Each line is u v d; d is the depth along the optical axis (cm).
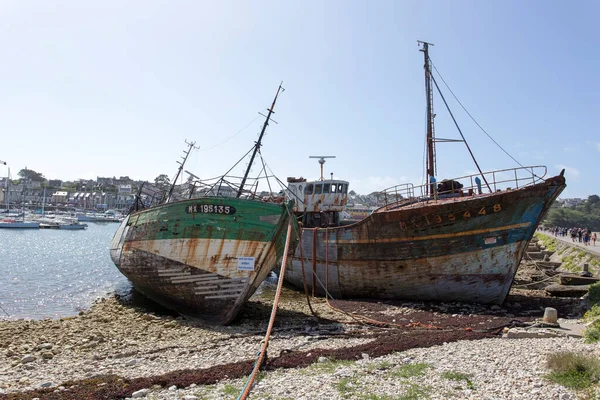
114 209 16788
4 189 16488
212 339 1259
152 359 1045
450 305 1606
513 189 1528
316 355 970
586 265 2273
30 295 2359
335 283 1992
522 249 1517
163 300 1759
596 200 15700
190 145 2588
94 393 767
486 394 699
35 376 926
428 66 2277
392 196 2102
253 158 1944
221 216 1522
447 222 1586
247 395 729
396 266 1734
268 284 2845
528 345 1002
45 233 8725
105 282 2908
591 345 954
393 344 1048
